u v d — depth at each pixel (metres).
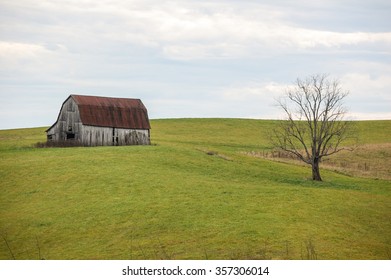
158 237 50.53
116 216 56.75
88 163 78.69
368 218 57.66
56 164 78.75
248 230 50.62
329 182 78.50
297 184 75.62
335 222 54.81
